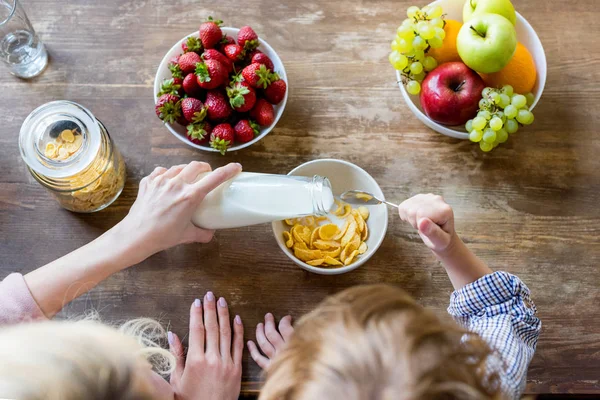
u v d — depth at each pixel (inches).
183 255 38.3
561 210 39.0
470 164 39.4
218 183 33.5
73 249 38.5
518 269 38.4
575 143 39.6
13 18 37.8
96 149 34.4
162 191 34.5
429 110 37.5
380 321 24.1
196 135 36.7
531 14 40.8
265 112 37.2
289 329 37.1
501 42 34.5
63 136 35.2
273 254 38.5
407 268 38.3
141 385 24.7
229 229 38.7
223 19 40.8
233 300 38.1
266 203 33.6
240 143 38.3
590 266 38.4
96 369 22.8
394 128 39.8
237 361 36.9
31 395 21.1
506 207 39.0
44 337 23.7
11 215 38.6
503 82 37.5
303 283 38.2
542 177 39.3
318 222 38.0
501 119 36.3
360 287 28.3
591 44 40.5
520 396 32.4
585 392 36.8
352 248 36.9
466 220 38.9
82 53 40.3
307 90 40.1
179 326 37.8
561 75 40.3
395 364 22.4
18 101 39.8
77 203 36.9
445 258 34.2
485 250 38.6
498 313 33.0
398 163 39.4
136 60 40.4
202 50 37.8
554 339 37.5
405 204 34.0
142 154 39.5
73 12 40.7
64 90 39.9
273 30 40.7
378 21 40.7
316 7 40.8
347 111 39.9
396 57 37.1
